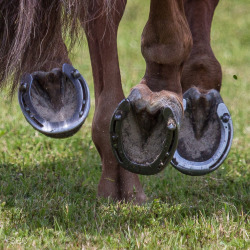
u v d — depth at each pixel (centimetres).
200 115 779
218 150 768
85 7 652
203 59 817
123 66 1780
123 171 799
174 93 662
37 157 1027
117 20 751
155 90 668
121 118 630
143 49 673
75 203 786
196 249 645
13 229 694
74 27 655
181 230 700
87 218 727
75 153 1080
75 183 891
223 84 1694
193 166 762
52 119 706
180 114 646
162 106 632
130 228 710
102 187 806
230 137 770
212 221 719
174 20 654
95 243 661
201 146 773
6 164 970
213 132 777
